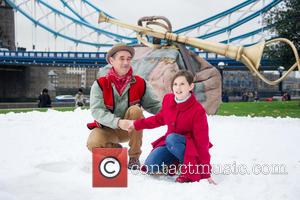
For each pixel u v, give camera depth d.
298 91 96.25
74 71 108.50
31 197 2.59
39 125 7.34
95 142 3.58
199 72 10.05
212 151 4.77
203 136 3.15
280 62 16.92
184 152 3.19
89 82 107.69
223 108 14.62
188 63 9.85
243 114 11.33
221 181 3.18
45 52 49.09
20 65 50.28
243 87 88.12
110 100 3.55
